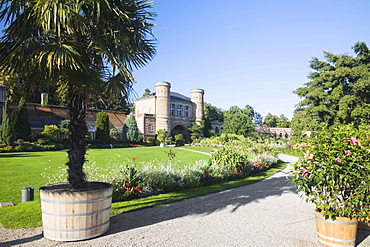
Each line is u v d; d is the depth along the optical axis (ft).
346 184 12.21
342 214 12.42
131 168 23.35
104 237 13.41
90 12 13.70
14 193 23.02
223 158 36.70
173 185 25.59
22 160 48.21
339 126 14.71
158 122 152.05
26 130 86.84
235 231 14.85
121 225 15.34
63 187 14.65
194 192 25.26
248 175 38.27
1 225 14.85
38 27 13.89
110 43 15.08
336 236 12.49
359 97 68.59
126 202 20.57
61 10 11.47
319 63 83.82
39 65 12.49
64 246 12.10
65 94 15.62
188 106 176.24
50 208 12.67
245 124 146.00
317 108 74.33
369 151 12.76
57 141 95.09
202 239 13.56
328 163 12.34
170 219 16.74
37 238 13.05
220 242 13.23
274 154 59.21
